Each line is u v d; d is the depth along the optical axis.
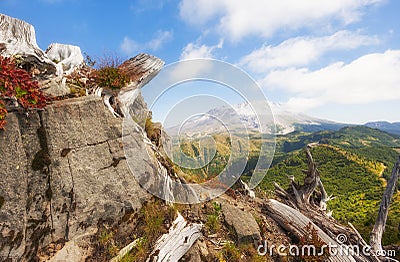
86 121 2.72
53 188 2.41
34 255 2.29
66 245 2.44
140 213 2.97
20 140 2.24
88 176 2.64
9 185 2.13
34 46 3.07
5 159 2.13
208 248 3.11
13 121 2.21
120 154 2.96
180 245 2.89
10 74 2.20
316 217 4.59
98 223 2.66
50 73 3.11
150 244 2.80
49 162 2.40
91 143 2.73
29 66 2.95
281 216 4.18
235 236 3.35
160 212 3.08
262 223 3.89
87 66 4.18
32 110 2.35
